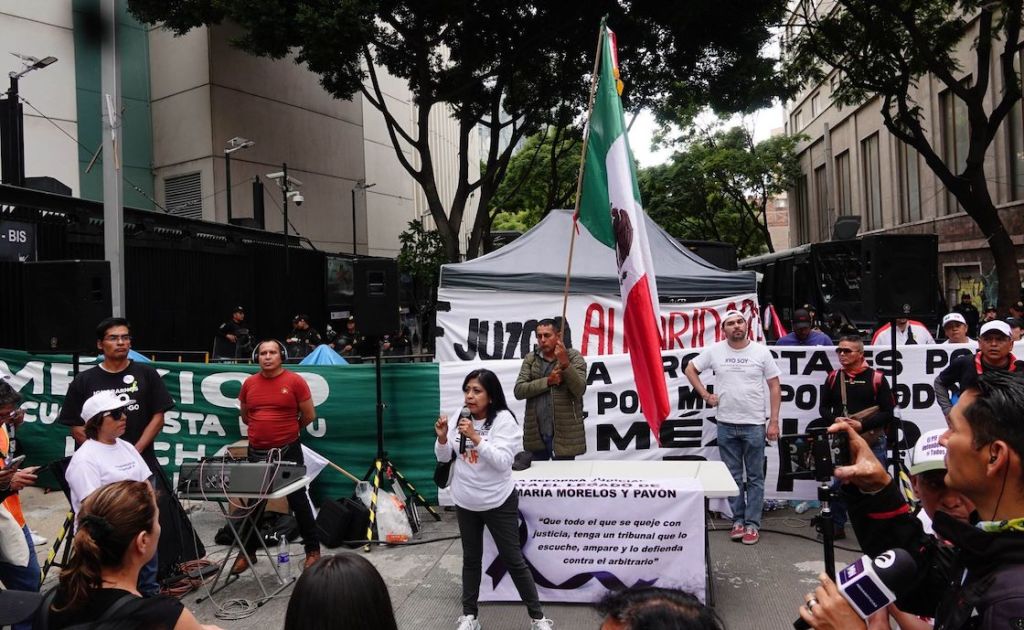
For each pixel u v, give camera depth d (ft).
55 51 64.69
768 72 60.03
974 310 69.36
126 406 14.93
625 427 23.93
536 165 109.81
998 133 73.56
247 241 61.72
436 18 55.83
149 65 77.46
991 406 5.03
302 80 86.84
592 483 16.33
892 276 21.57
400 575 18.35
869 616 5.56
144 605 7.73
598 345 26.22
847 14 58.85
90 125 68.08
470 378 14.89
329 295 73.26
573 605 16.35
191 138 75.61
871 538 6.78
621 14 55.36
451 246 61.16
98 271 19.79
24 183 46.70
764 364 20.27
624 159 16.75
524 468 16.44
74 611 7.73
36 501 25.00
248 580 18.34
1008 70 50.03
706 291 26.89
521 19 57.31
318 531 20.59
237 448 22.38
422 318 76.48
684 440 23.93
